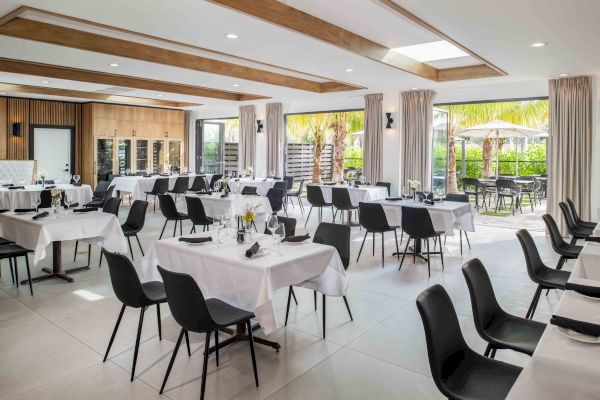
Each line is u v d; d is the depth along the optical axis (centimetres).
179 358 320
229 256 321
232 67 785
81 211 528
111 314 402
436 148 982
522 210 1134
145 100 1235
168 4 413
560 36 504
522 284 504
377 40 596
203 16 447
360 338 357
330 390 279
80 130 1270
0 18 462
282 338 355
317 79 936
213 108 1383
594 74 730
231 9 414
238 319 278
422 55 715
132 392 275
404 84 862
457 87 909
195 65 725
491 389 203
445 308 226
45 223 452
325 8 468
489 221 956
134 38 616
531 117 1462
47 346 337
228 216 370
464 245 713
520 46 550
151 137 1347
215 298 324
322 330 372
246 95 1134
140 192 1040
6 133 1148
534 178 1184
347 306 392
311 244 367
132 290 293
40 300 436
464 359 228
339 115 1577
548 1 394
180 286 256
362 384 287
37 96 1128
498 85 864
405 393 277
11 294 453
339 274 359
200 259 333
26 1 410
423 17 443
